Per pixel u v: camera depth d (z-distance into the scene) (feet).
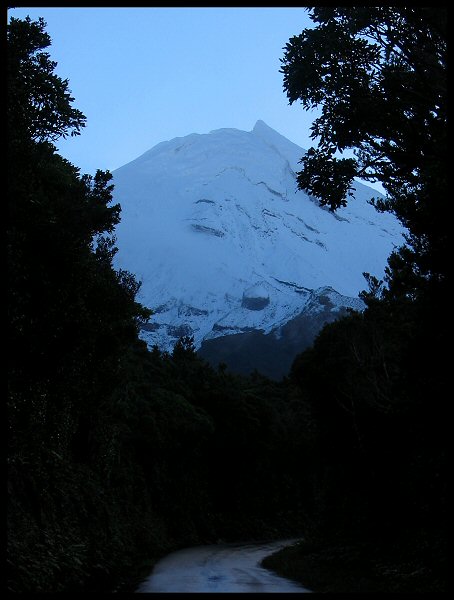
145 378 174.19
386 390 76.07
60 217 51.24
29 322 47.16
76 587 47.57
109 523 85.61
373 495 84.53
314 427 119.65
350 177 49.37
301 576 67.87
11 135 46.21
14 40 47.85
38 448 64.34
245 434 200.44
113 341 66.49
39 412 61.00
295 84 48.37
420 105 46.52
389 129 47.14
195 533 165.78
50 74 50.31
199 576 69.67
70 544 56.75
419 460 61.16
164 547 127.34
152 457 151.94
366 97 46.68
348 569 69.46
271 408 215.51
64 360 53.11
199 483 187.73
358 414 85.10
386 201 47.50
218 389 200.75
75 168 60.49
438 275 43.21
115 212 66.13
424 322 43.19
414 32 45.78
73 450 90.89
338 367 97.14
